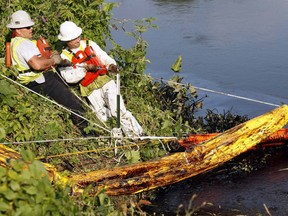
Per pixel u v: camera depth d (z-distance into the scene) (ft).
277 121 27.12
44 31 34.58
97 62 29.99
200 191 27.30
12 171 18.11
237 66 53.93
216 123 34.45
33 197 18.15
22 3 35.09
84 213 21.26
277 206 25.99
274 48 58.80
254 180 27.99
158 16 73.87
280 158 29.58
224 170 28.78
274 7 75.15
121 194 25.13
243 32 64.85
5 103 27.86
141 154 28.60
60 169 27.17
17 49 28.73
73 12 34.40
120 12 76.43
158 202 26.66
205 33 65.36
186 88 34.78
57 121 29.19
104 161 28.14
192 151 26.25
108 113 30.40
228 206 26.20
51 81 29.50
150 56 57.82
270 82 49.55
